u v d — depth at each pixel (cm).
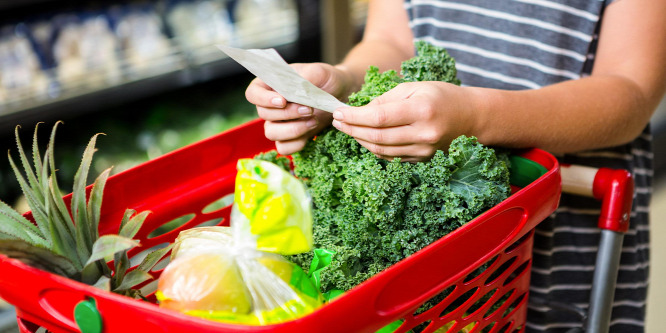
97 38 230
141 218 77
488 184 83
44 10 216
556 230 119
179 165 97
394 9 134
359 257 84
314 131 95
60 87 221
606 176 92
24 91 213
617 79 101
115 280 76
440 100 80
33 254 67
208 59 255
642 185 124
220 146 102
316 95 86
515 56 118
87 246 74
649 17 103
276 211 67
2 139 210
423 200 82
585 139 97
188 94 266
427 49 101
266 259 70
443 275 70
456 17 122
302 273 73
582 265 122
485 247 75
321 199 93
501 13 117
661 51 104
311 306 70
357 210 87
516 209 77
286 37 271
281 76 87
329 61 267
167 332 59
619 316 127
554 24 111
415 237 83
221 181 103
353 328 61
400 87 84
